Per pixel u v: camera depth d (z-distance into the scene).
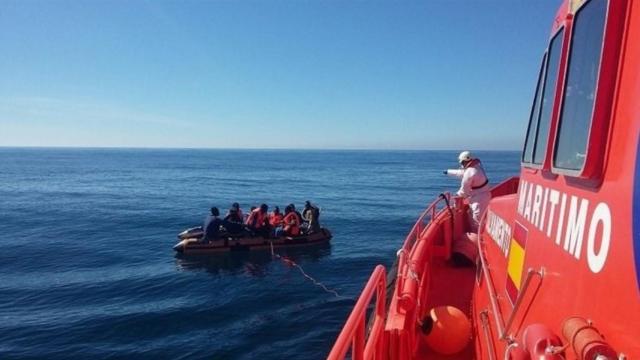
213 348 13.55
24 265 24.17
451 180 97.62
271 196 62.78
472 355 4.83
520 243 3.61
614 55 2.05
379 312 3.46
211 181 93.25
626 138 1.89
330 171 136.00
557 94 2.87
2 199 57.44
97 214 44.03
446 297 6.32
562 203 2.62
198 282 20.61
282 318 16.00
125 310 16.91
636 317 1.67
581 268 2.21
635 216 1.73
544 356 2.14
